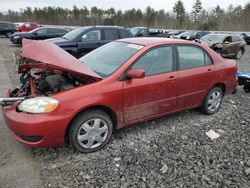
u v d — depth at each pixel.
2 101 3.27
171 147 3.84
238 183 3.12
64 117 3.21
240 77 6.76
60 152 3.60
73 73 3.38
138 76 3.51
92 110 3.49
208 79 4.73
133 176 3.15
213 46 13.89
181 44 4.40
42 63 3.35
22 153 3.57
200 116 5.05
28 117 3.12
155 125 4.55
